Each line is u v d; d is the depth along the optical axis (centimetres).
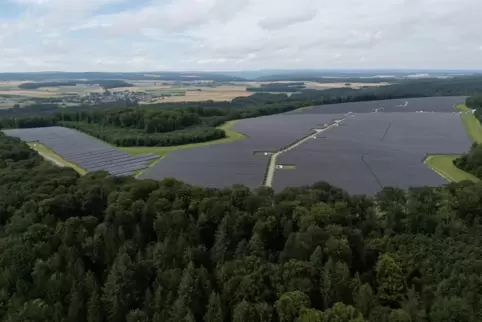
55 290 7131
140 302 7125
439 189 9775
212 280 7294
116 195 8988
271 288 6975
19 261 7550
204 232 8325
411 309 6481
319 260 7131
